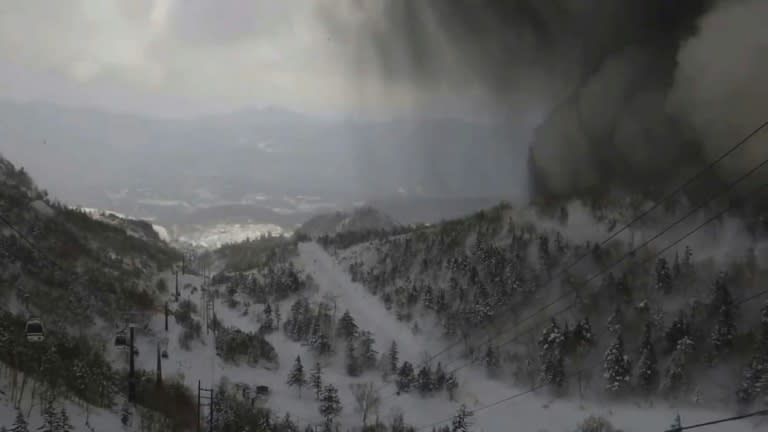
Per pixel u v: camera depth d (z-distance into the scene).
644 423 97.75
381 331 135.62
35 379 59.44
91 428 55.31
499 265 138.50
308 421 92.56
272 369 113.00
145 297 125.06
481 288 132.88
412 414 100.81
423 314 137.38
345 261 174.00
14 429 47.06
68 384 62.78
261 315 140.12
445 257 151.62
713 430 94.06
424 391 105.94
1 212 129.88
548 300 128.38
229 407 78.69
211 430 67.44
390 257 163.62
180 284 162.00
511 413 102.44
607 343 115.06
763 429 92.56
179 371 97.38
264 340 118.12
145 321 113.38
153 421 64.12
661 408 101.12
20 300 96.94
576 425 98.06
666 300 120.69
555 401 105.31
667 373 104.50
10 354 61.41
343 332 127.38
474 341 124.75
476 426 97.56
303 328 130.00
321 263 177.12
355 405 101.56
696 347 107.69
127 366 91.06
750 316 112.25
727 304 113.00
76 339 90.31
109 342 100.19
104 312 108.44
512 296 129.75
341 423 94.31
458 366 119.12
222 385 92.31
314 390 103.94
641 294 122.75
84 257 136.75
